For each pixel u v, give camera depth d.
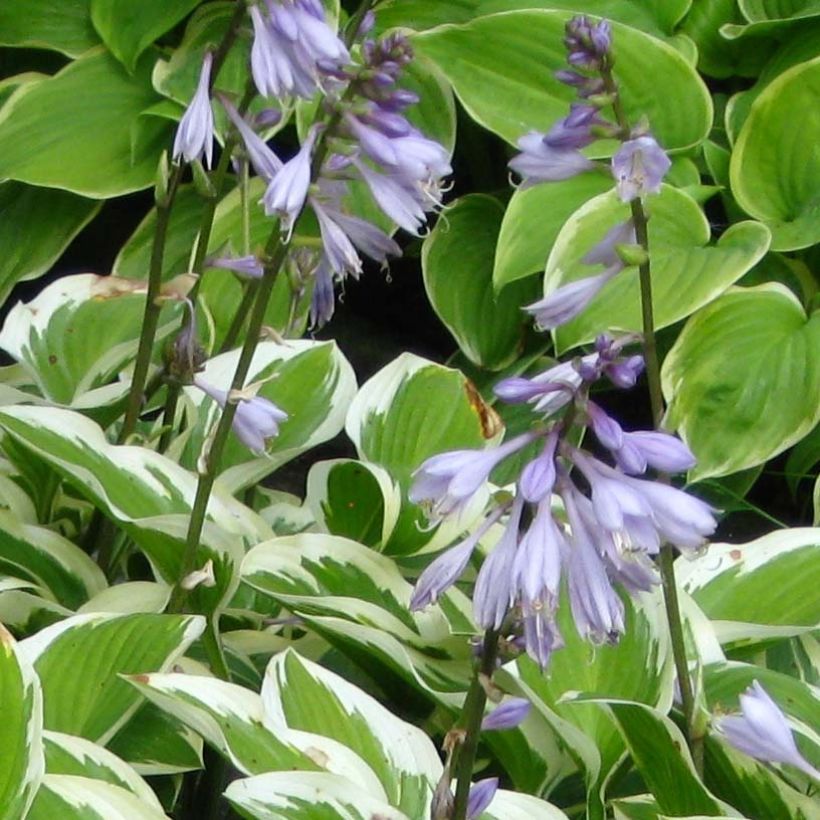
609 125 1.55
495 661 1.49
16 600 1.73
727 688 1.68
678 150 2.22
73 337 1.86
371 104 1.56
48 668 1.63
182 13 2.24
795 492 2.22
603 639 1.47
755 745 1.56
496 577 1.46
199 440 1.83
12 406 1.72
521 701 1.50
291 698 1.64
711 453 1.92
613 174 1.53
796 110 2.11
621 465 1.46
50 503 1.85
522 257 2.07
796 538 1.79
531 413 2.14
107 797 1.55
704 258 1.98
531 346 2.25
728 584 1.77
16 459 1.80
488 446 1.80
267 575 1.72
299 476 2.43
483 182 2.64
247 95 1.64
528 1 2.34
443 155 1.57
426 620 1.72
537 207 2.12
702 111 2.18
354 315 2.75
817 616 1.74
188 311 1.69
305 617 1.70
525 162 1.57
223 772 1.74
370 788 1.59
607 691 1.67
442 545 1.77
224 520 1.73
